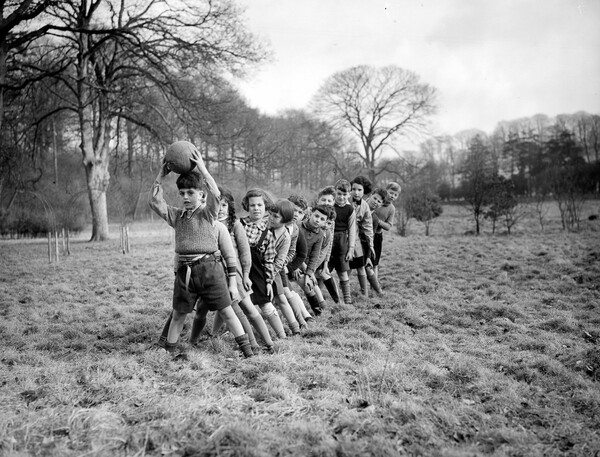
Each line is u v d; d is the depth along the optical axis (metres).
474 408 3.07
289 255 5.23
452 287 7.63
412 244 15.67
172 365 3.90
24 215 25.56
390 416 2.86
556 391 3.40
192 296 4.14
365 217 6.91
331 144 36.38
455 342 4.76
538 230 20.28
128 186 25.98
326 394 3.22
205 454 2.43
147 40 18.14
